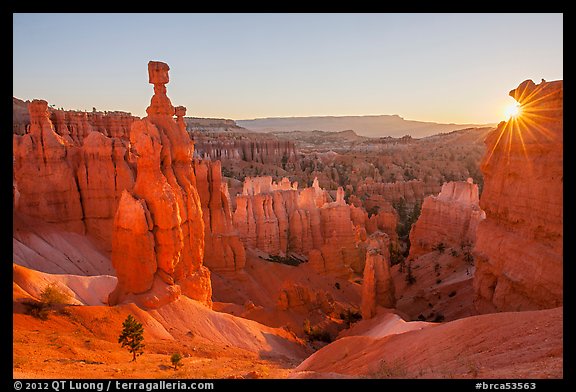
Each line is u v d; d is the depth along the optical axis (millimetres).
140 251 36406
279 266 66188
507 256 29750
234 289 57156
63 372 18938
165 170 42125
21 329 26281
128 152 62906
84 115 85938
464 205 68562
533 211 27719
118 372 20141
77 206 59469
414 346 20484
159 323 34812
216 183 61344
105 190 60344
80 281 41031
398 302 52938
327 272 72688
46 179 57281
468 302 42344
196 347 32594
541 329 16297
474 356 16281
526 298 27859
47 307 30250
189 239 42875
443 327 21031
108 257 59312
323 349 27719
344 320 52594
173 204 38219
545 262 26109
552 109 26453
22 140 57156
